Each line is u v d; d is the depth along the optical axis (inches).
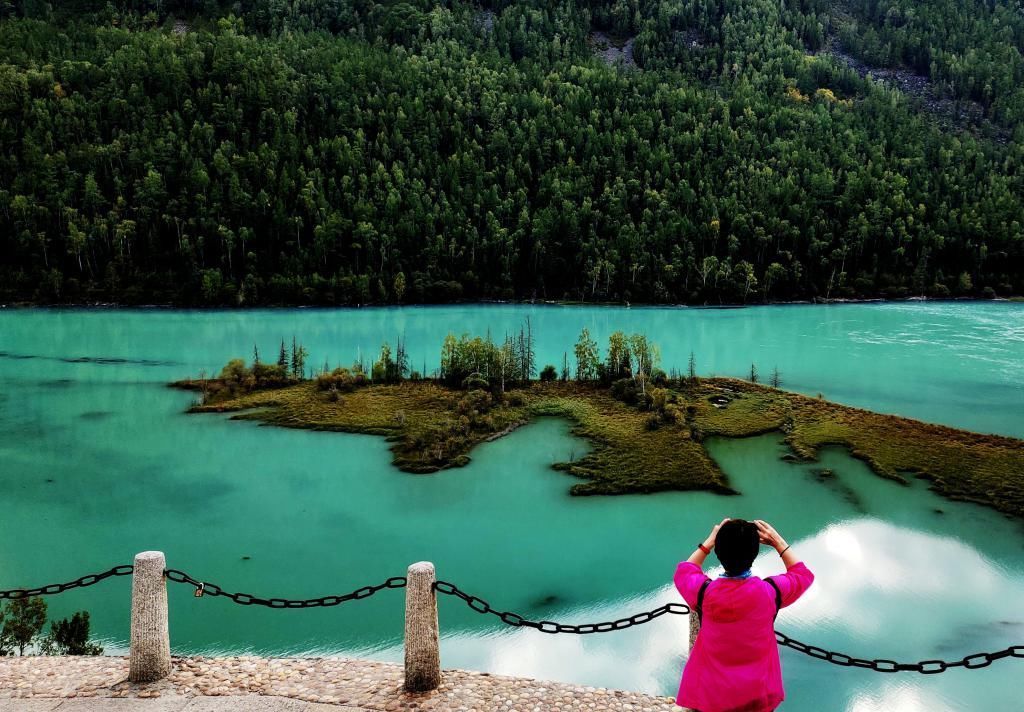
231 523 1660.9
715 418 2600.9
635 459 2150.6
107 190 7317.9
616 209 7716.5
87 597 1279.5
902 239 7696.9
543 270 7303.2
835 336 4744.1
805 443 2303.2
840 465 2116.1
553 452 2252.7
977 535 1600.6
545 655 1120.2
